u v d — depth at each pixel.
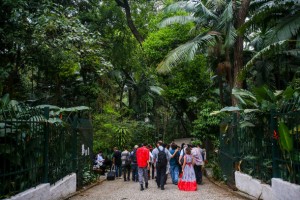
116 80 26.69
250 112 7.97
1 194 5.76
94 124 20.39
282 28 11.64
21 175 6.53
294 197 5.94
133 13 25.67
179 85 19.98
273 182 7.00
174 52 15.59
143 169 11.31
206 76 20.27
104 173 17.05
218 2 15.31
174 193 10.16
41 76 17.34
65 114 13.11
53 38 12.09
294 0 12.02
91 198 9.23
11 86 12.87
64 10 13.67
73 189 9.96
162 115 34.00
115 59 23.34
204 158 15.91
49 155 8.12
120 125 21.78
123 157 14.43
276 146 7.21
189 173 10.82
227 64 15.93
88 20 21.52
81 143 11.79
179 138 39.12
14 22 11.58
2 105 6.50
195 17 16.64
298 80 11.05
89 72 19.31
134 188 11.60
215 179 12.97
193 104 21.34
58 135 8.94
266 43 12.09
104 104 21.17
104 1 23.09
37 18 11.73
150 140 26.94
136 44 24.52
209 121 17.70
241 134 9.96
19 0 11.25
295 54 15.24
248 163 9.41
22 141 6.64
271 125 7.27
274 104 7.46
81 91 19.91
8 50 12.39
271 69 17.84
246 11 14.34
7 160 6.16
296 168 6.16
